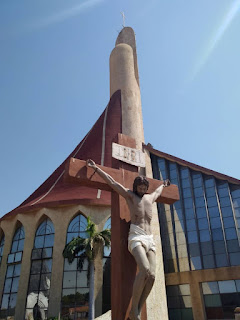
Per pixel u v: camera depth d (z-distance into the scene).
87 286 21.48
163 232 28.81
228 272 24.58
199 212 28.25
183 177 30.47
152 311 15.98
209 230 27.05
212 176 29.50
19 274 23.92
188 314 24.94
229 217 27.22
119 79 27.89
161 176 31.06
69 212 24.42
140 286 4.20
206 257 26.19
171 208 29.42
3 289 24.34
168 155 31.09
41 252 23.81
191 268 26.27
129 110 25.50
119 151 6.04
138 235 4.57
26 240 24.69
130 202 4.92
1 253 27.34
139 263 4.25
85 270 22.09
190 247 27.11
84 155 31.53
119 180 5.72
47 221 25.16
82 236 23.47
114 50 29.81
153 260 4.50
